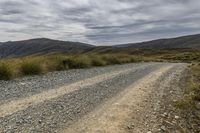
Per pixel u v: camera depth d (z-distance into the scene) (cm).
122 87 1295
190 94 1148
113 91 1172
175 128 706
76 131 628
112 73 1948
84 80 1498
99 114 786
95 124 689
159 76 1852
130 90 1222
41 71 1788
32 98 957
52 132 609
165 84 1465
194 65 3278
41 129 623
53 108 820
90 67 2503
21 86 1218
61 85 1287
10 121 673
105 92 1136
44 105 854
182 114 843
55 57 2289
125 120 743
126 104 933
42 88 1179
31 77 1566
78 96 1022
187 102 965
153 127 698
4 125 640
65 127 650
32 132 599
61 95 1030
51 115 743
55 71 1980
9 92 1058
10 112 759
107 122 712
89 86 1278
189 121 777
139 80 1592
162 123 738
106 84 1364
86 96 1029
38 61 1947
